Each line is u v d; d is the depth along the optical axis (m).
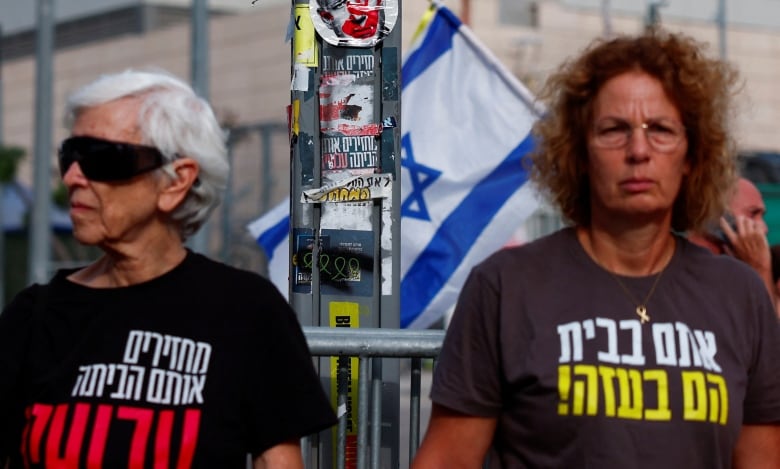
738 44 28.06
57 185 24.72
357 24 3.94
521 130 5.57
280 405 2.74
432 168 5.54
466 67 5.68
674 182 2.87
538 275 2.88
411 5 18.33
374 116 3.95
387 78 3.94
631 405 2.72
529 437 2.79
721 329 2.82
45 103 18.77
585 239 2.95
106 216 2.72
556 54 25.11
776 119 28.33
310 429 2.74
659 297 2.84
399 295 3.93
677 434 2.72
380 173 3.93
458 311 2.92
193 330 2.71
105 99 2.74
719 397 2.75
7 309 2.81
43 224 18.83
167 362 2.68
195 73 12.34
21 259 25.20
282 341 2.77
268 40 29.92
